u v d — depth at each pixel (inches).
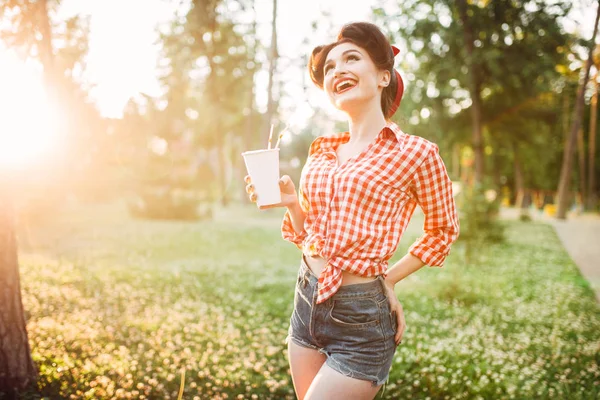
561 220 1034.7
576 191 1612.9
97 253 420.5
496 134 1084.5
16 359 134.6
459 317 260.5
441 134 968.9
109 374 147.5
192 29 893.2
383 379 83.0
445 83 893.8
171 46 944.3
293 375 89.4
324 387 79.8
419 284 347.6
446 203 83.0
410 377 161.6
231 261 440.1
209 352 176.9
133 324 206.8
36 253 401.1
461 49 877.2
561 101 1153.4
